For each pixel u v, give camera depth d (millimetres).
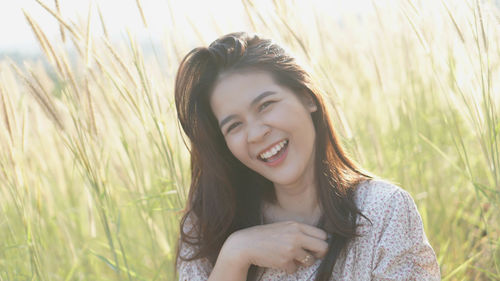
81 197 2871
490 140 1733
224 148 1423
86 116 1778
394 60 2721
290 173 1247
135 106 1824
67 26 1658
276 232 1280
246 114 1230
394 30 2607
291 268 1265
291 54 1321
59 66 1710
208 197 1434
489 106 1715
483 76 1729
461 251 2139
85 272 2529
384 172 2422
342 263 1274
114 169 2244
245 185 1464
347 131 1897
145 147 2297
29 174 2299
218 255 1369
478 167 2596
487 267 2057
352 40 3045
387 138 2809
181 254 1520
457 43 1868
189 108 1333
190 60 1294
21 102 2152
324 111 1319
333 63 3068
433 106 2754
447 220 2338
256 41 1316
